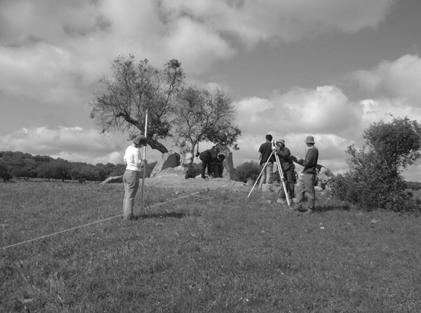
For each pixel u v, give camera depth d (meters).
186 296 7.34
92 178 70.06
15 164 67.06
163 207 15.21
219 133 57.78
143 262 8.91
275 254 9.81
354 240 12.02
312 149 15.49
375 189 17.83
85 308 6.97
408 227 14.41
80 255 9.52
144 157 13.34
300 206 15.59
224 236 11.39
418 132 18.81
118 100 55.53
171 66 57.16
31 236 11.32
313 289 7.91
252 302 7.26
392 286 8.41
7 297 7.43
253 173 49.59
